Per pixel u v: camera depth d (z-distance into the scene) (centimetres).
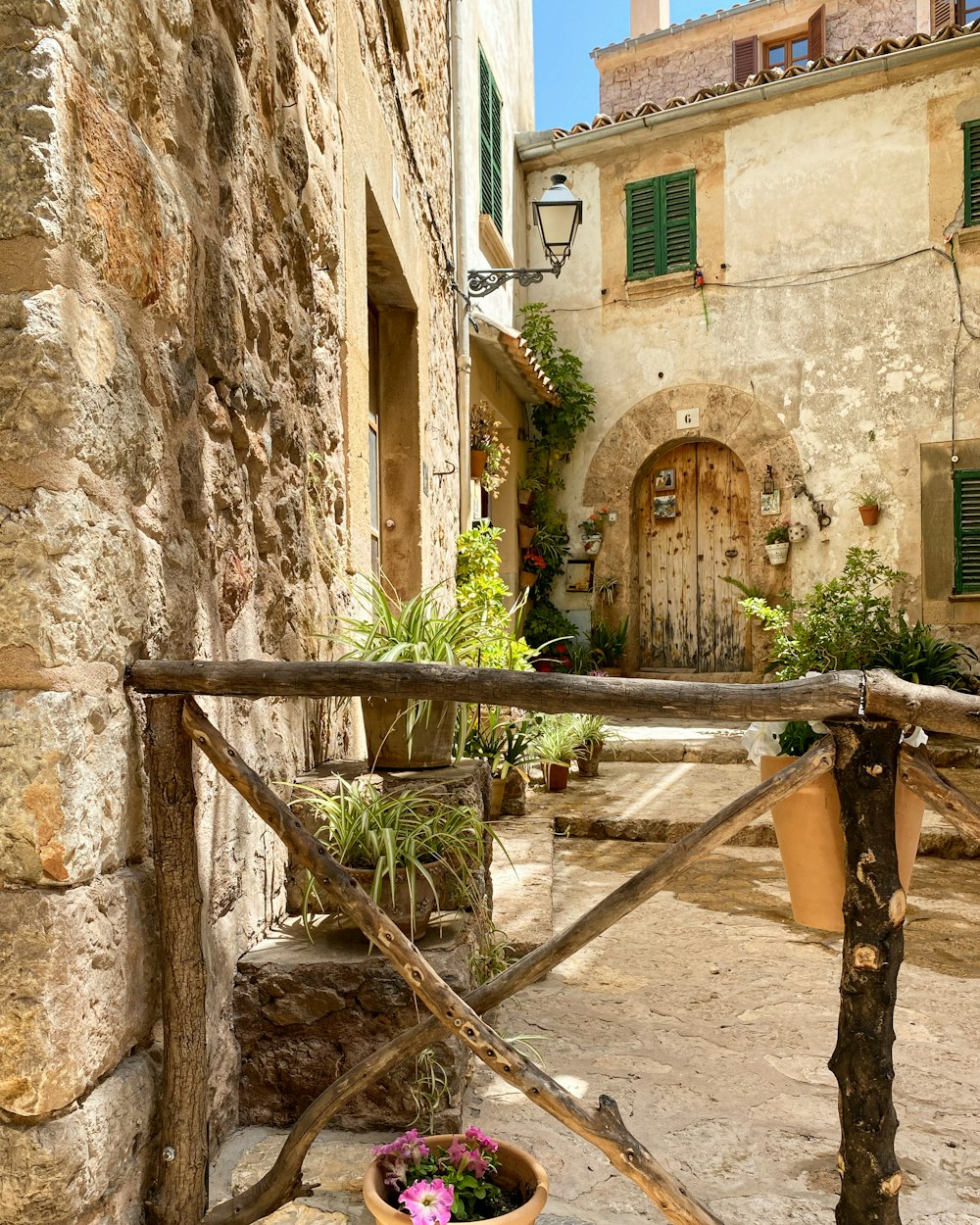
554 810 536
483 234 805
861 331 885
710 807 539
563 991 292
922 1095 225
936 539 851
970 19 1040
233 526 207
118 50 149
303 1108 193
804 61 1162
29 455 127
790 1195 182
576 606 998
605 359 995
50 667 127
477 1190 150
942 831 488
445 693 149
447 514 625
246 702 212
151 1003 155
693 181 954
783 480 912
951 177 852
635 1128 207
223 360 197
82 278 136
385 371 512
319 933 217
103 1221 137
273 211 241
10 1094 125
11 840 127
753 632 923
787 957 325
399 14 430
